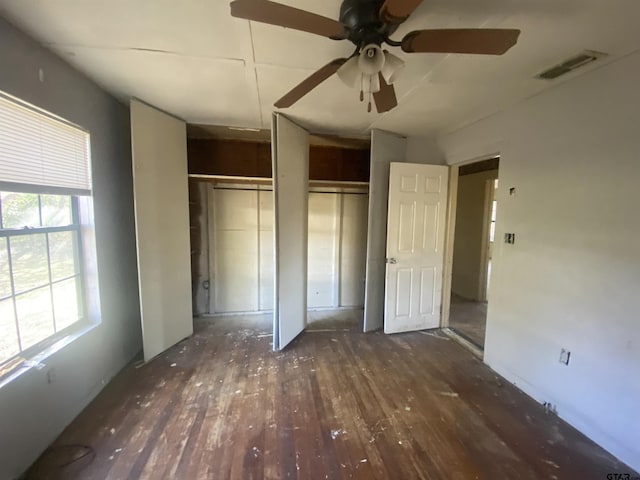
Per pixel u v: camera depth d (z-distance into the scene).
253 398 2.32
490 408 2.24
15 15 1.48
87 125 2.22
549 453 1.83
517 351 2.51
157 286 2.94
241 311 4.25
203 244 4.08
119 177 2.69
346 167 4.11
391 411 2.19
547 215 2.24
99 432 1.94
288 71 2.05
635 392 1.72
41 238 1.91
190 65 1.98
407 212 3.47
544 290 2.26
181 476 1.63
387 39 1.32
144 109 2.66
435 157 3.69
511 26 1.51
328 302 4.49
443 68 1.93
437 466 1.73
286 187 3.08
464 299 4.99
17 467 1.61
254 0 1.04
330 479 1.63
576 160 2.02
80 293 2.29
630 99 1.73
